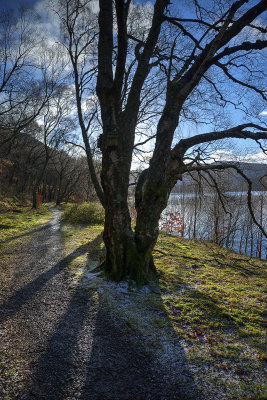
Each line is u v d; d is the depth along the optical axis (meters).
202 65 5.27
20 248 9.33
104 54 5.85
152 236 5.72
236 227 21.72
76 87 11.69
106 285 5.46
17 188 37.81
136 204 5.83
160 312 4.47
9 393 2.59
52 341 3.59
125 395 2.66
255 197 23.03
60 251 8.84
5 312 4.38
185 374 3.00
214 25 5.23
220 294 5.38
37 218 19.05
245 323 4.18
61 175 35.91
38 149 40.66
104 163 5.51
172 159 5.87
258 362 3.20
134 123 5.94
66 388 2.72
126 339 3.70
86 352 3.37
